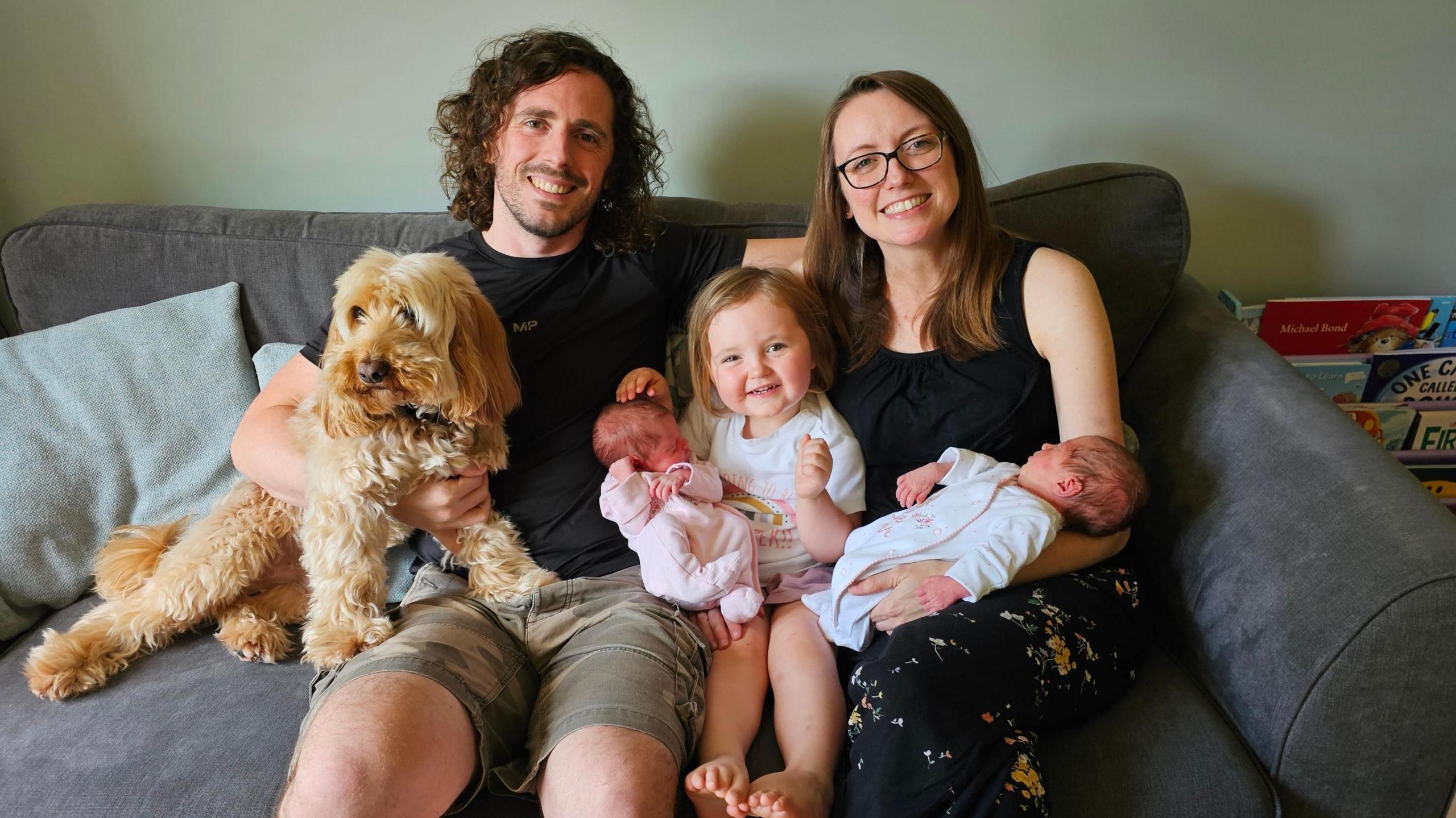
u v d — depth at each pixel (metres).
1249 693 1.12
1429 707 0.98
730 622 1.35
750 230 1.71
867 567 1.28
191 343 1.65
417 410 1.28
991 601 1.19
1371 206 1.87
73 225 1.75
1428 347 1.84
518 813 1.14
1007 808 1.00
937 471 1.39
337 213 1.77
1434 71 1.75
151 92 1.91
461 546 1.39
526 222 1.45
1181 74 1.79
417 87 1.88
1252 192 1.88
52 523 1.52
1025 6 1.76
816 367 1.50
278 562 1.48
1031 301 1.40
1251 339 1.49
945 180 1.34
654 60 1.84
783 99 1.86
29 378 1.58
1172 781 1.06
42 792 1.14
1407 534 1.01
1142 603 1.30
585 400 1.50
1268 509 1.18
